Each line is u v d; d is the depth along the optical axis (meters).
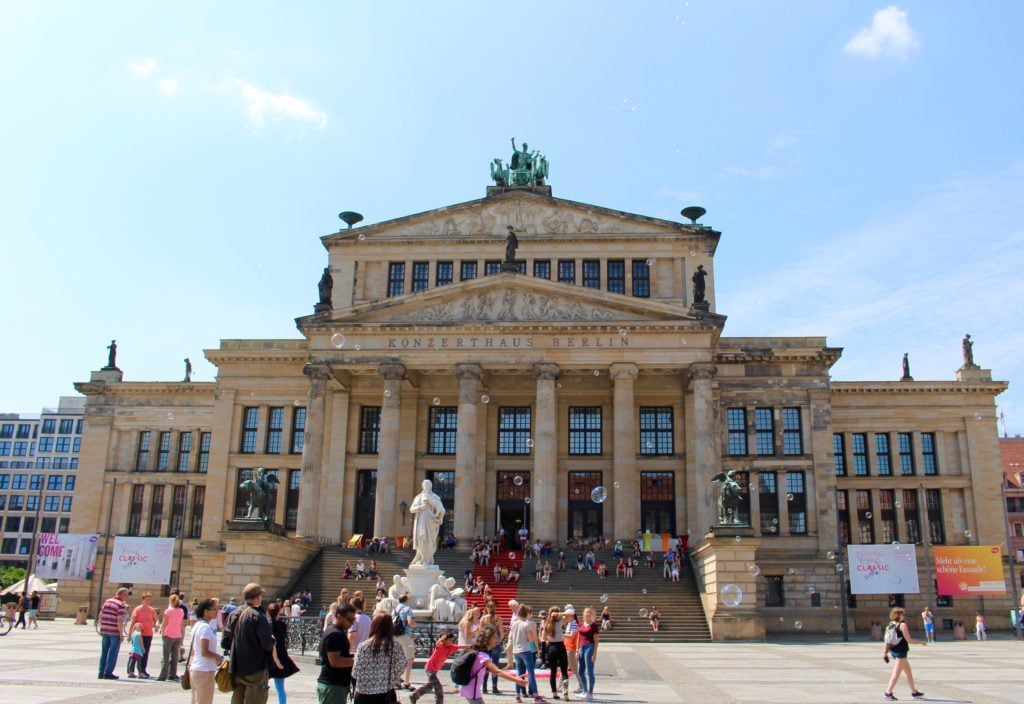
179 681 27.22
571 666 27.55
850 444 81.06
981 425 80.62
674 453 74.00
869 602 73.38
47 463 168.75
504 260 77.75
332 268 79.69
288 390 78.81
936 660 40.34
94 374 89.00
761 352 75.56
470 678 16.00
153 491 85.31
